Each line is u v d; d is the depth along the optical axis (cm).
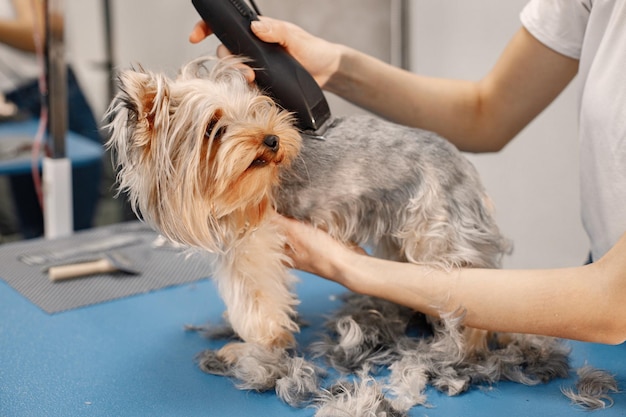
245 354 120
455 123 151
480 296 109
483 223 127
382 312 136
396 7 256
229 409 108
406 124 153
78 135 304
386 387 113
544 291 106
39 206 291
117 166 129
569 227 234
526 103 147
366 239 134
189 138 114
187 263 171
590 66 129
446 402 109
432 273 114
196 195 116
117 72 121
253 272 128
